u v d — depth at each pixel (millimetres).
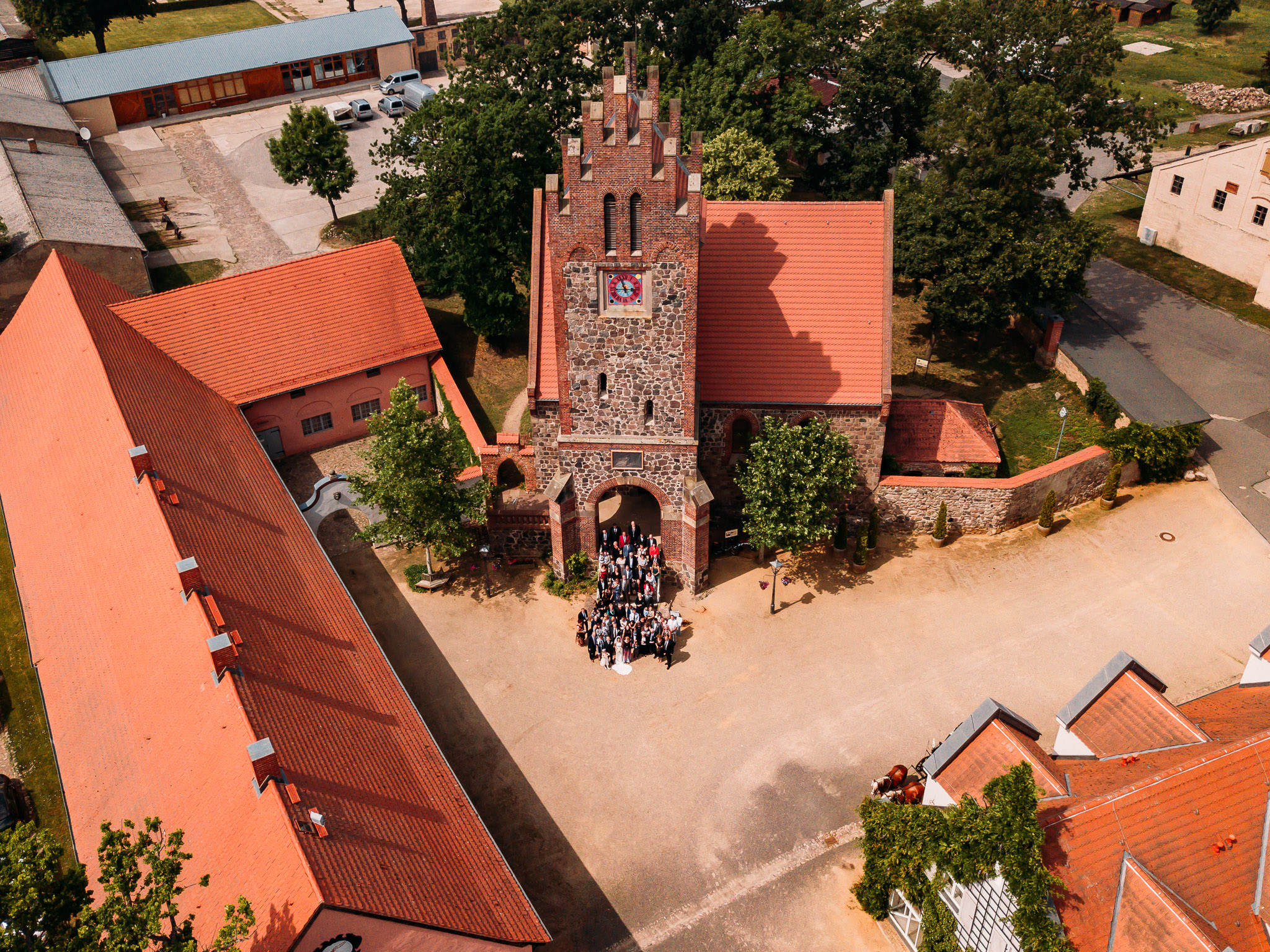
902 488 50375
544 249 48312
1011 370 63000
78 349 48656
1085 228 57344
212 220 83500
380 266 58781
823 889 36031
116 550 38469
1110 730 34094
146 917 22344
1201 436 54594
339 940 25656
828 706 42656
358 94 108375
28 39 107750
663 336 42375
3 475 47938
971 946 31562
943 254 57875
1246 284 71375
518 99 69188
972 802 28406
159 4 141250
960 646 45250
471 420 55438
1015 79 61469
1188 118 97438
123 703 34000
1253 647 36750
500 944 28812
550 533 49688
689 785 39625
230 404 53188
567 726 42000
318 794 28719
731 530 49469
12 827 37500
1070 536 51250
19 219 67062
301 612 37594
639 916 35281
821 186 78000
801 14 84625
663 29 82375
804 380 48219
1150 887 27406
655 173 38719
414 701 43156
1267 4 129250
